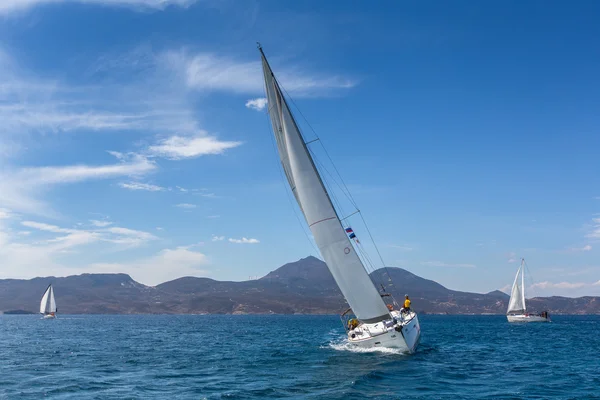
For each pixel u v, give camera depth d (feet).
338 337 183.93
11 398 63.16
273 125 96.63
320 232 94.99
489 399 62.03
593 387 71.00
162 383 73.77
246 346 139.54
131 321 488.02
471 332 225.76
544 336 195.42
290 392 65.51
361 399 61.36
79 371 87.40
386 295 104.32
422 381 72.90
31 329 278.46
